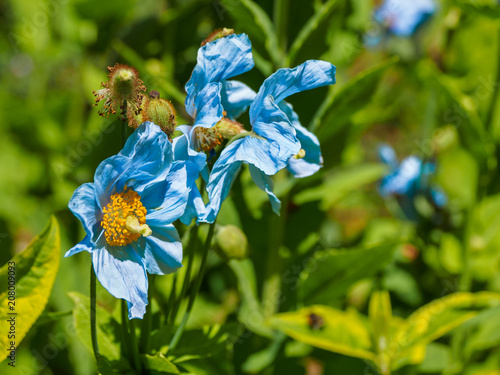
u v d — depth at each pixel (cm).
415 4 137
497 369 121
